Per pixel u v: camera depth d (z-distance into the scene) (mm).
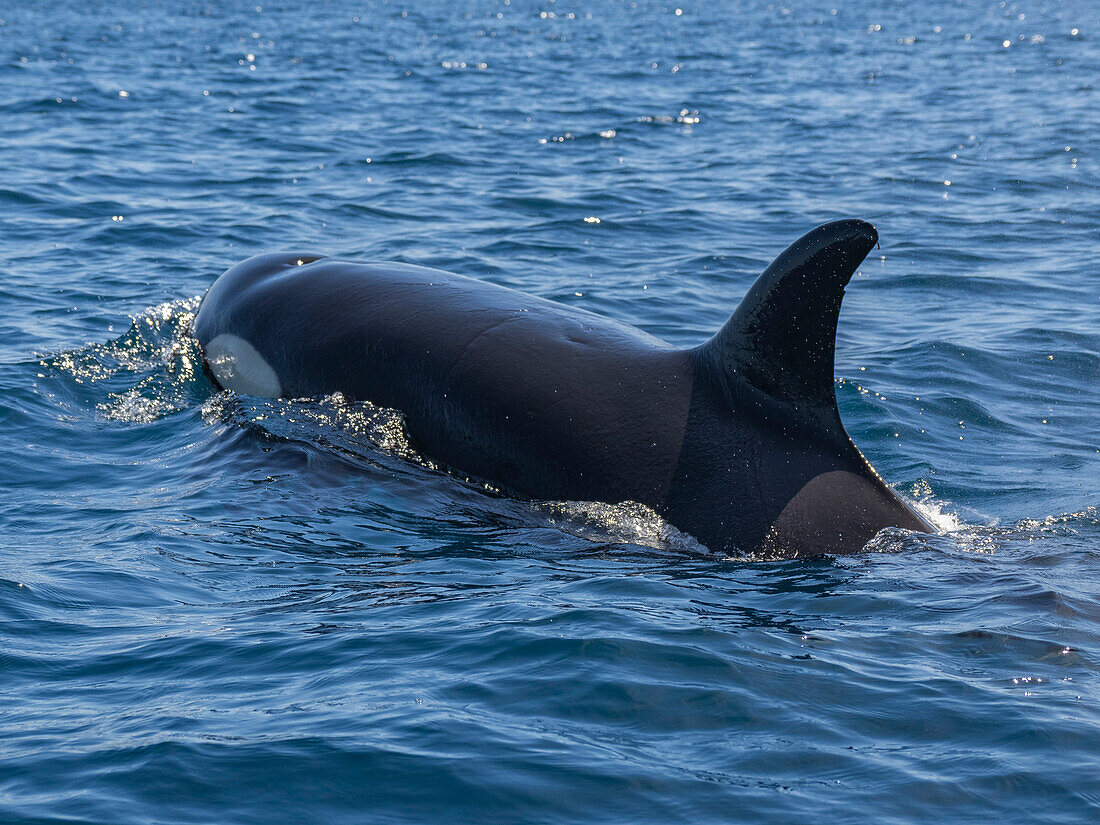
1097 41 80750
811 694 6488
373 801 5496
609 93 45500
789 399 8961
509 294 10992
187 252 19656
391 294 11141
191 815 5367
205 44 64688
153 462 10602
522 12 127562
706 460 9086
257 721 6156
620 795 5559
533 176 27781
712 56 65688
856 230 8039
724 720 6227
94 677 6703
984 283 18844
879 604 7734
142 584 8055
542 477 9602
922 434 12211
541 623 7316
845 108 41969
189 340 12805
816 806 5484
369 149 30859
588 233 22062
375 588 8094
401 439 10375
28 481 10117
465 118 37406
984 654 6980
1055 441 12141
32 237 20312
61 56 52562
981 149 32562
